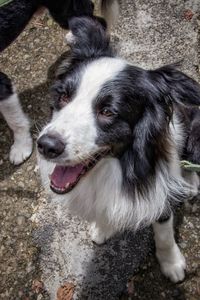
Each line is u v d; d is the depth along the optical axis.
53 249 0.97
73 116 0.68
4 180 1.07
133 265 0.94
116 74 0.70
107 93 0.69
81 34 0.75
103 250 0.96
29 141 1.09
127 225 0.80
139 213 0.77
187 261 0.93
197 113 0.81
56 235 0.99
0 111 1.07
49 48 1.22
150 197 0.75
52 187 0.72
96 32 0.75
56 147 0.66
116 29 1.21
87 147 0.68
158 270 0.93
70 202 0.83
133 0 1.24
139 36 1.20
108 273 0.94
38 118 1.13
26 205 1.03
